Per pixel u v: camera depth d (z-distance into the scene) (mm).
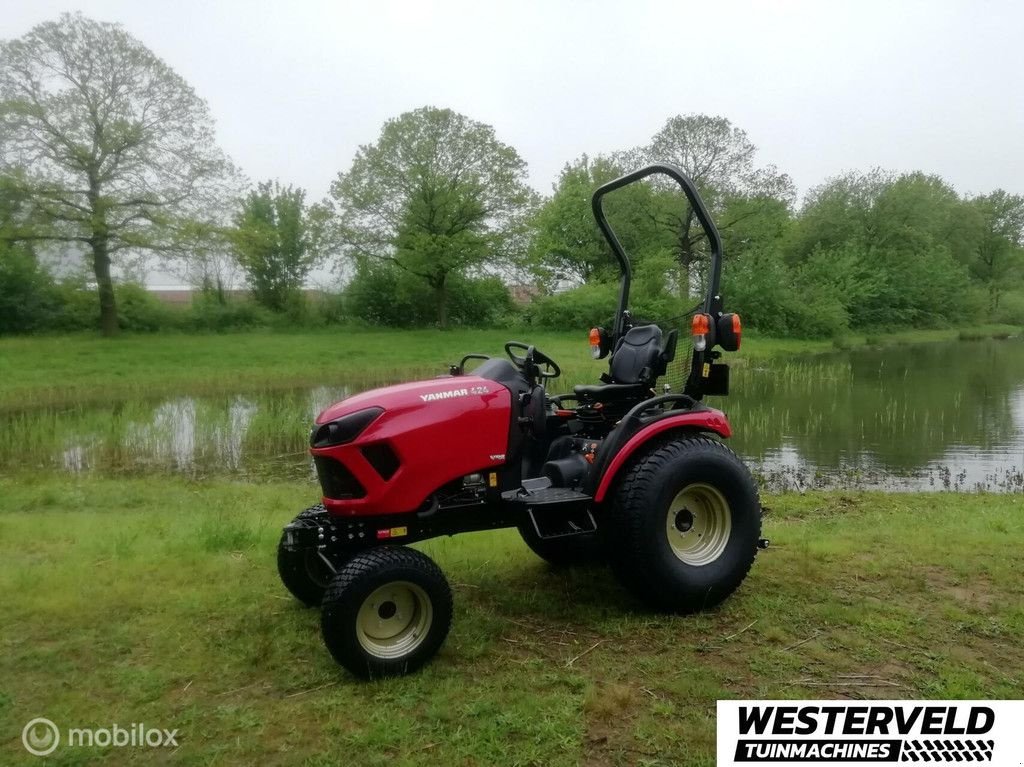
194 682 3408
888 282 46406
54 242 30281
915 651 3637
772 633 3791
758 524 4258
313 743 2906
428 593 3422
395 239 38438
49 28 27594
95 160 28703
